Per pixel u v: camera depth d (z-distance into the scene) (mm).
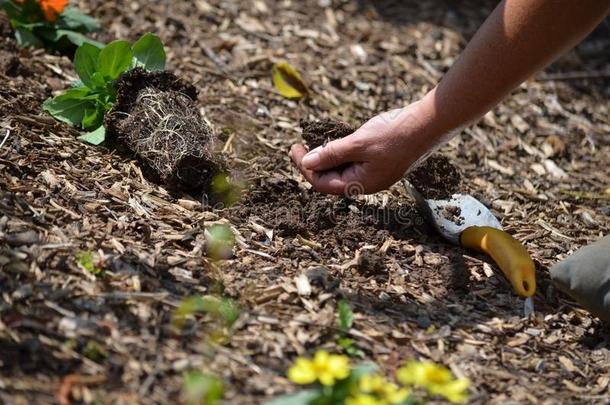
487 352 3006
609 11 2918
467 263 3463
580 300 3102
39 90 4125
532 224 3957
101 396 2482
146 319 2809
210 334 2799
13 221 3104
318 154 3396
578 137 5070
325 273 3191
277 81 4820
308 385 2652
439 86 3143
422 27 5887
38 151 3604
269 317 2941
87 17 4770
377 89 5102
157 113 3627
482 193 4227
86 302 2830
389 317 3076
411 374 2461
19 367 2533
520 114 5164
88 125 3854
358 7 5996
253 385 2627
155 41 3961
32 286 2840
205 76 4824
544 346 3088
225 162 3816
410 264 3408
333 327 2936
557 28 2885
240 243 3340
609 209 4285
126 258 3080
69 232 3154
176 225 3367
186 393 2527
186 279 3047
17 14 4574
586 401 2852
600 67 5887
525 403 2789
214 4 5645
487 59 2990
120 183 3559
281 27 5570
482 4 6309
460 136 4805
